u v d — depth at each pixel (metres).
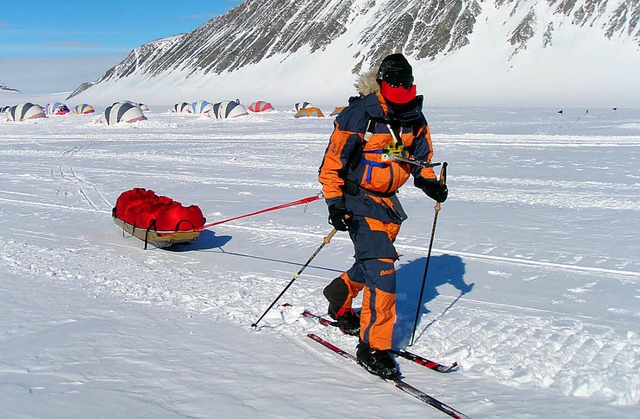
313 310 4.69
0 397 3.03
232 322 4.37
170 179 13.66
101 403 2.98
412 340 3.96
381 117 3.57
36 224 8.51
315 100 128.12
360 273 4.04
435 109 67.25
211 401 3.05
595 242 7.36
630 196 10.87
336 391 3.23
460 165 15.87
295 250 6.98
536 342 4.04
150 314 4.52
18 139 27.86
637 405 3.15
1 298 4.88
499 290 5.41
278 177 13.92
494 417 2.98
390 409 3.03
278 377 3.39
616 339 4.12
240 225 8.44
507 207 9.83
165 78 176.12
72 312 4.53
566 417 2.97
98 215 9.27
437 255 6.70
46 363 3.50
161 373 3.39
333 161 3.62
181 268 6.13
